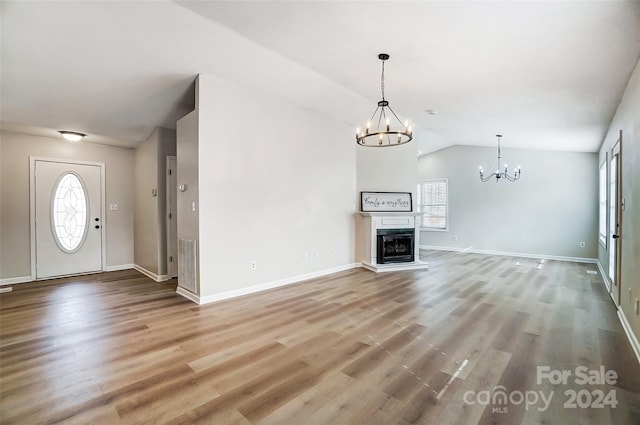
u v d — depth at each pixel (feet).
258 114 14.02
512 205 25.02
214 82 12.36
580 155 22.58
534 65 9.91
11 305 11.98
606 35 7.84
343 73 12.25
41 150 16.56
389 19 8.39
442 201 28.91
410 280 16.17
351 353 8.07
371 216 18.86
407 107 15.81
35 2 7.84
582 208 22.50
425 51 9.89
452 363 7.54
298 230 15.98
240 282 13.33
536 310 11.42
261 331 9.48
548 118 15.05
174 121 15.65
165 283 15.55
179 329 9.61
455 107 15.14
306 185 16.43
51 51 9.53
